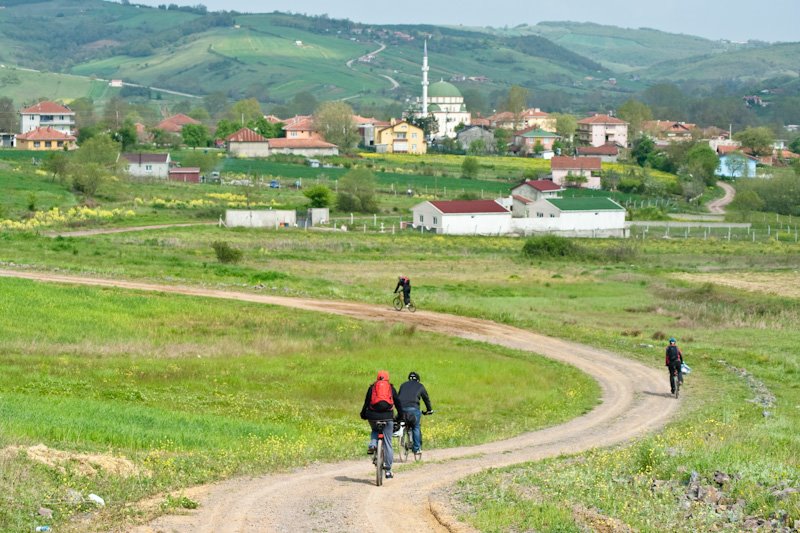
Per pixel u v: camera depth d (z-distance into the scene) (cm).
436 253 14675
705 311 9469
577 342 7669
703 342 7825
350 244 14838
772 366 6806
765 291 11338
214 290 9281
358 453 3597
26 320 6931
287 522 2381
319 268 12088
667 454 3122
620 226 19825
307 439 4000
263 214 17250
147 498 2620
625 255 14962
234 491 2750
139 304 7956
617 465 3080
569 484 2745
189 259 11875
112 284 9119
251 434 3972
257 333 7200
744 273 13288
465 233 18312
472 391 5666
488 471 3070
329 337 7200
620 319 9069
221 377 5628
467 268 12925
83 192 19500
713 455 3036
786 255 15800
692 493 2650
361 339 7194
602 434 4425
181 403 4806
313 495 2705
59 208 17162
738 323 8912
